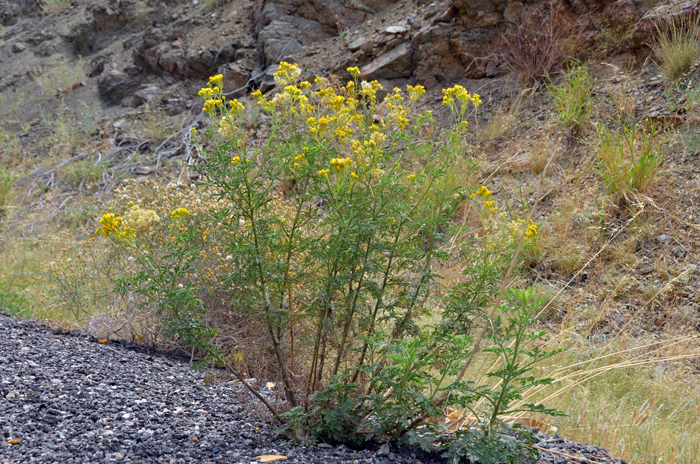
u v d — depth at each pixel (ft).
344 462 6.87
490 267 7.51
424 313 8.09
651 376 12.13
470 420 8.89
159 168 29.30
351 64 28.76
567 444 8.00
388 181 7.49
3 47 45.09
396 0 30.89
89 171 29.91
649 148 17.43
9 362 10.03
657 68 21.15
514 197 19.39
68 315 15.83
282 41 31.94
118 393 9.25
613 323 14.35
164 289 7.02
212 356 7.72
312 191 7.45
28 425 7.40
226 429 8.01
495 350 6.81
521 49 24.38
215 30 36.11
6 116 38.22
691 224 16.03
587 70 22.39
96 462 6.51
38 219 27.09
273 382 10.06
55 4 46.73
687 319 14.02
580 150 19.92
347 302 7.76
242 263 7.78
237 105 7.39
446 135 8.76
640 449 9.00
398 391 6.93
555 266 16.60
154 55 36.35
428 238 8.98
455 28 25.81
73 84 39.09
